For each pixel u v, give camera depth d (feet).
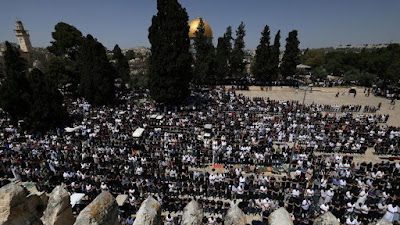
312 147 100.17
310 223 61.67
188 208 32.35
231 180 75.51
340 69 349.00
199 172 81.51
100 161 87.76
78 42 205.67
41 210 31.35
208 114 145.89
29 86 123.34
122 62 235.20
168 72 153.89
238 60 273.13
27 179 82.28
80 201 68.85
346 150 104.01
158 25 156.66
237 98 192.75
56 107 126.21
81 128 116.98
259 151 96.07
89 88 164.25
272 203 65.00
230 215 30.37
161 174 81.20
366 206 62.69
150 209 29.96
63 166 85.15
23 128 119.34
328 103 202.18
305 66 389.80
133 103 172.04
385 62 276.62
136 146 101.71
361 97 227.61
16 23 326.65
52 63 180.86
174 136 111.04
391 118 158.10
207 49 240.53
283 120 134.21
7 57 136.56
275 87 258.78
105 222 28.35
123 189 73.46
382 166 85.97
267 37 251.39
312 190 70.44
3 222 26.50
